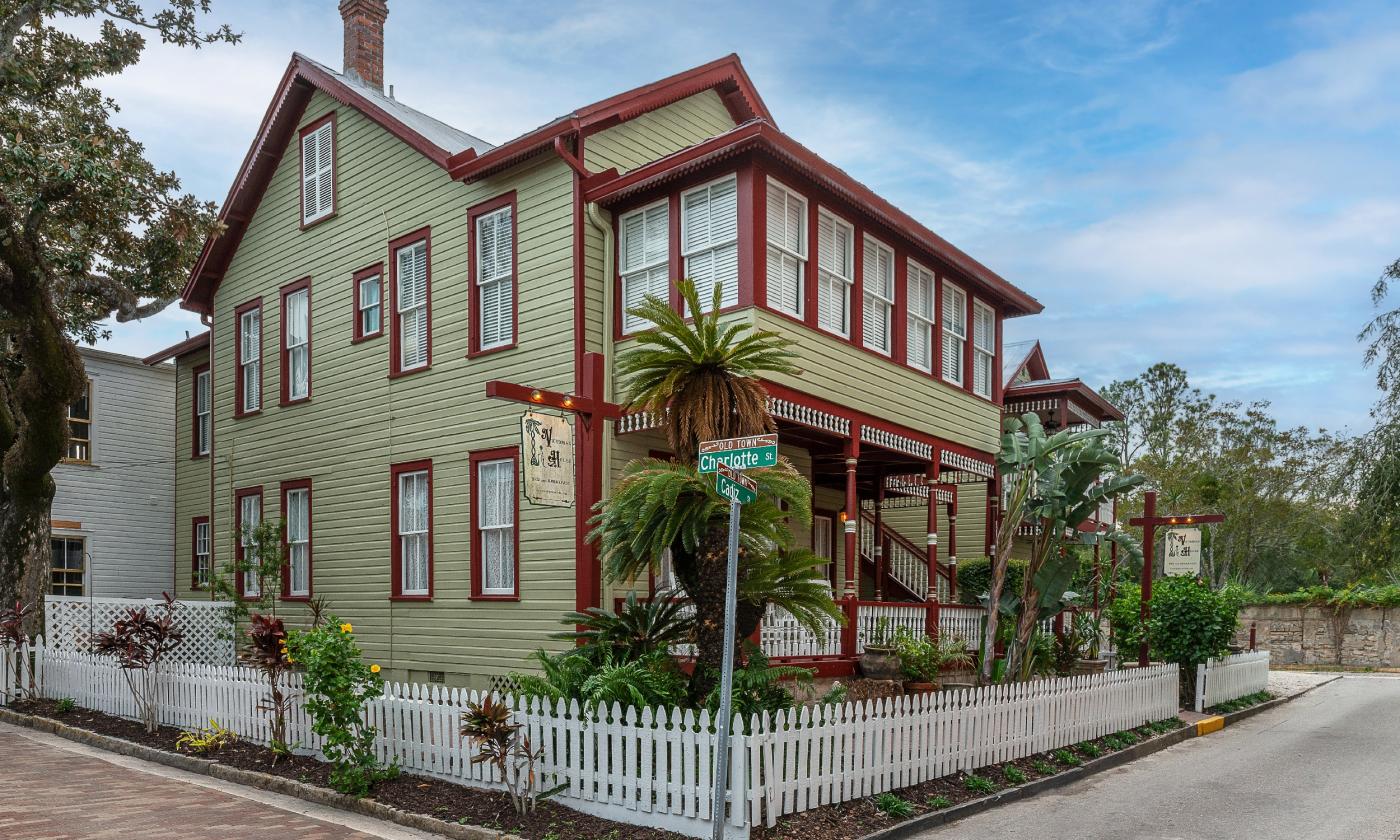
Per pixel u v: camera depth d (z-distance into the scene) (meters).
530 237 15.09
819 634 9.89
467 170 15.66
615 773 8.47
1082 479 14.78
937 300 17.80
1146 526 18.39
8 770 10.45
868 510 22.64
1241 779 11.54
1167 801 10.29
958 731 10.65
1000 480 19.75
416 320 16.92
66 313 20.73
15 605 16.16
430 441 16.27
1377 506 25.75
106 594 23.09
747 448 7.25
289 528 19.03
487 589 15.31
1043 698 12.17
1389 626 30.03
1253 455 44.50
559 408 10.56
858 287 15.47
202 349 23.77
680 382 9.30
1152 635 17.34
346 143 18.39
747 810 7.95
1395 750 13.74
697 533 8.89
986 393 19.61
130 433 23.94
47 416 16.25
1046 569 14.80
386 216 17.44
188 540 23.86
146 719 12.44
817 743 8.74
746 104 18.17
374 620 16.95
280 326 19.59
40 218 16.25
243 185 20.23
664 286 14.18
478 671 15.13
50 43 18.34
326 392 18.38
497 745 8.77
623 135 15.63
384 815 8.81
